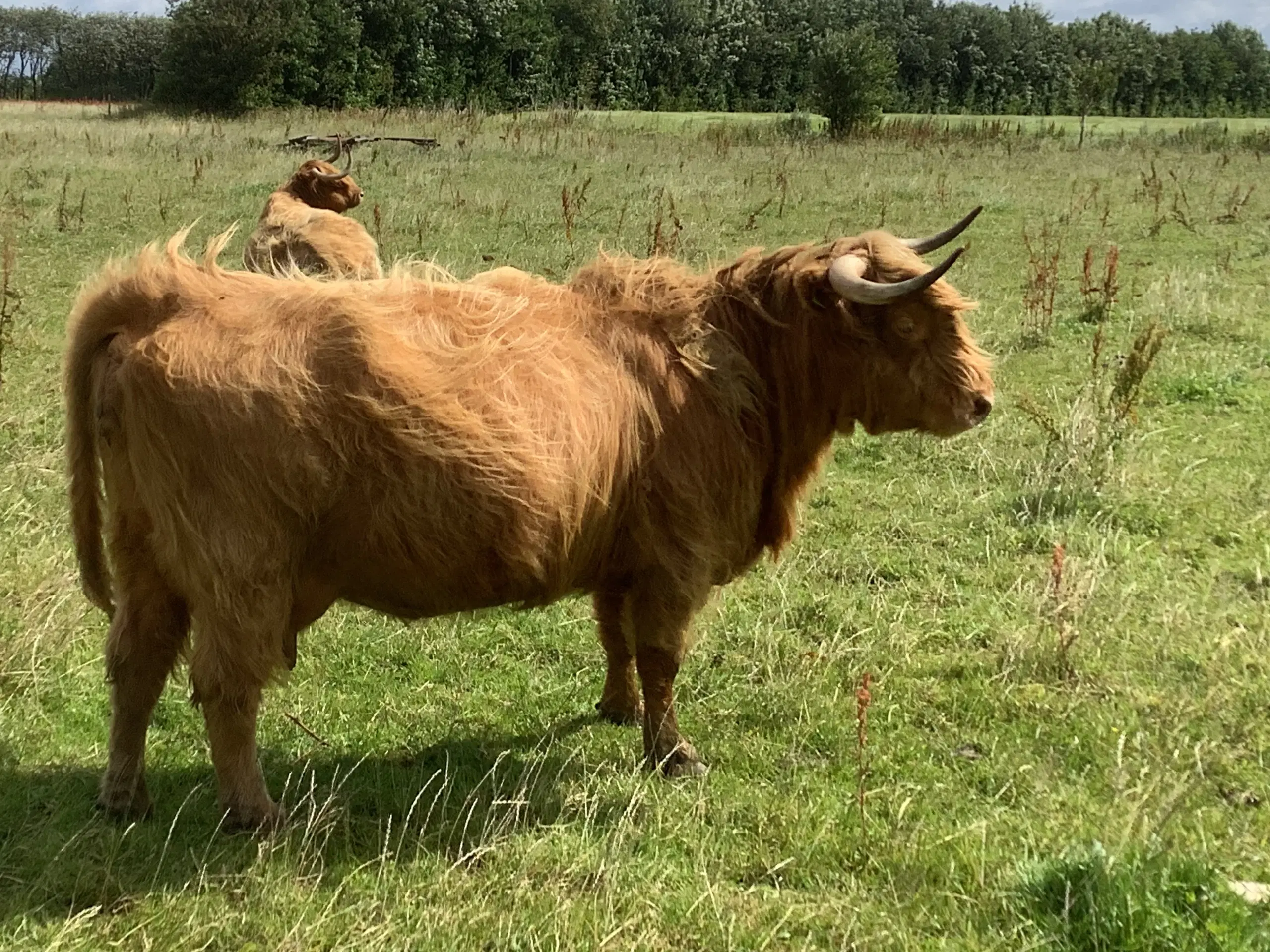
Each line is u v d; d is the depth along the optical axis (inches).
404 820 151.3
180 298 136.0
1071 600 203.8
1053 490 261.6
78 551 142.4
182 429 129.0
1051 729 174.7
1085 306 426.3
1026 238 497.0
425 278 158.9
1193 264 528.4
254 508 131.3
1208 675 188.1
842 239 165.6
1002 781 161.8
